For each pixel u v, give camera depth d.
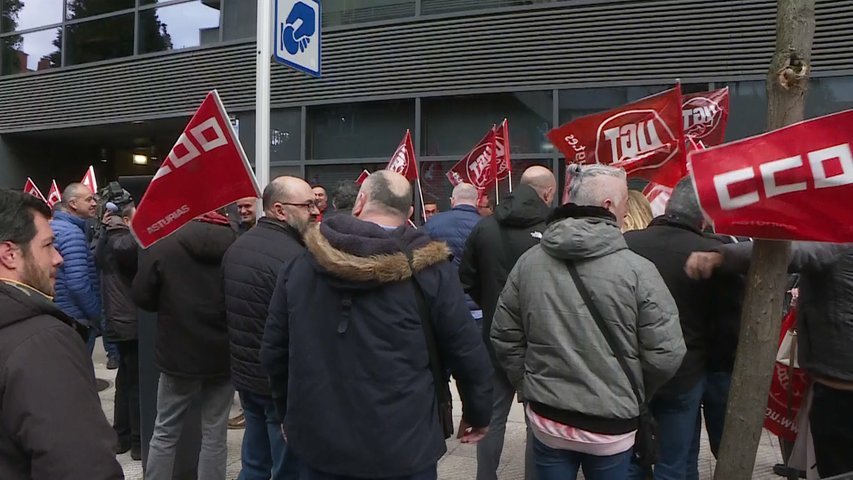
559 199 8.76
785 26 2.17
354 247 2.10
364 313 2.13
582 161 4.14
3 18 12.91
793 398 3.05
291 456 3.09
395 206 2.36
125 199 4.48
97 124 11.83
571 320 2.41
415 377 2.16
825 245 2.43
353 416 2.12
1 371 1.47
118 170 14.98
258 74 4.67
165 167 3.09
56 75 12.27
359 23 9.88
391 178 2.39
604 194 2.48
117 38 11.76
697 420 3.31
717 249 2.51
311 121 10.26
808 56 2.17
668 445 3.01
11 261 1.62
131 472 4.32
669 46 8.28
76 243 4.36
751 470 2.28
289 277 2.32
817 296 2.57
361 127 9.95
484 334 3.64
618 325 2.37
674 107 3.85
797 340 2.81
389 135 9.77
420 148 9.50
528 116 8.97
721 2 8.07
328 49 10.04
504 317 2.67
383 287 2.14
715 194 2.02
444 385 2.32
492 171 5.52
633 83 8.41
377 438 2.10
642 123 3.96
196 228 3.41
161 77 11.22
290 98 10.28
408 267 2.13
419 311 2.17
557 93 8.77
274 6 4.68
